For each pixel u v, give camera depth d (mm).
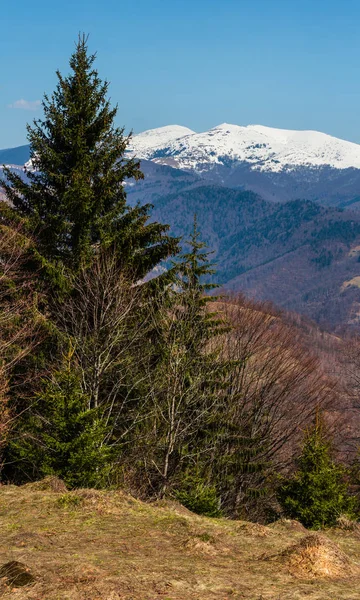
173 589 8102
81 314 25266
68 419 17203
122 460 23094
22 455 18875
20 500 13570
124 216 28328
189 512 14273
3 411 21094
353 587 8445
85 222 26969
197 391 25375
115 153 28797
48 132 28812
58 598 7648
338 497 18562
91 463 17062
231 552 10227
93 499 13336
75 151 27641
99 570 8805
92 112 28688
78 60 29047
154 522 12078
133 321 25594
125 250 27047
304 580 8695
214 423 27219
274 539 11430
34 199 27750
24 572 8398
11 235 24844
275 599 7797
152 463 23297
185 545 10375
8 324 23625
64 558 9453
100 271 25188
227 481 27484
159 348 25500
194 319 26078
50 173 27016
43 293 25781
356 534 14969
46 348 25562
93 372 22438
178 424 23391
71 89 29250
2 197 27797
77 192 26078
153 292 26797
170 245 27547
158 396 25031
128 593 7883
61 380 18062
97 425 17734
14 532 11250
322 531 15383
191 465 24828
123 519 12250
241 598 7832
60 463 17000
